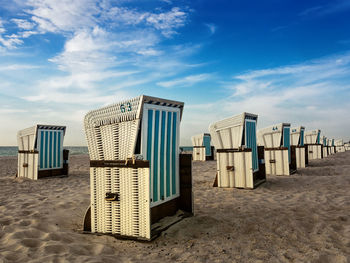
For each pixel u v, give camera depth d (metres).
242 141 7.68
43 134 10.71
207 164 17.45
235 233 3.82
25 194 7.18
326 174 10.88
